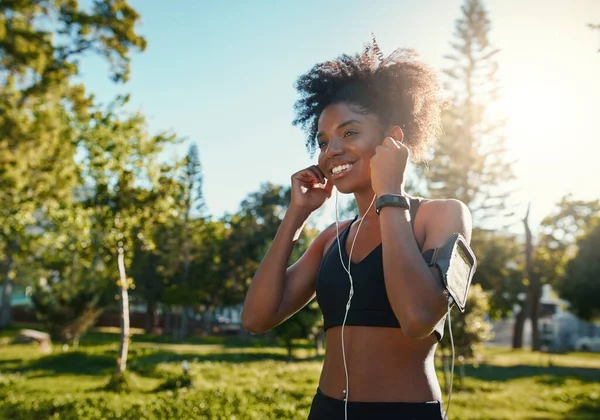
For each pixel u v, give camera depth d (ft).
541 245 123.65
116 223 47.37
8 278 141.79
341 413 5.24
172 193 49.90
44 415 30.76
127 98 47.26
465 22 109.81
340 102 5.99
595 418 34.09
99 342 109.50
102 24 52.11
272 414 30.25
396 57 6.34
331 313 5.63
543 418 33.19
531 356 103.14
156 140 48.16
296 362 71.72
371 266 5.37
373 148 5.84
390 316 5.24
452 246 5.05
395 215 5.10
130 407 32.60
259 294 6.37
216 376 49.65
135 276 152.46
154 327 165.68
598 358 108.78
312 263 6.70
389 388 5.13
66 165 51.75
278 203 156.66
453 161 107.65
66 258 95.50
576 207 118.52
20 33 48.06
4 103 49.03
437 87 6.48
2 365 64.69
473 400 39.17
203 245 153.17
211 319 184.96
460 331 46.11
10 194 54.60
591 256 102.22
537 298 123.85
